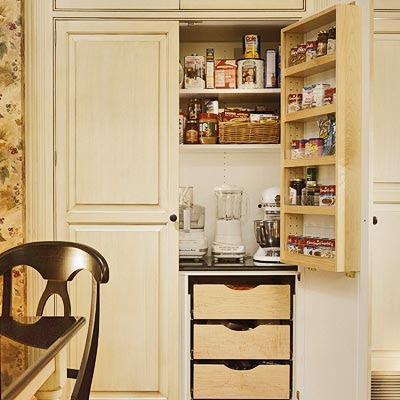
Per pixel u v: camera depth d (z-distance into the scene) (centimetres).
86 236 332
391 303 291
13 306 326
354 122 284
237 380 329
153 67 332
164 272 333
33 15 329
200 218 356
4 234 325
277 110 381
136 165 332
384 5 291
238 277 360
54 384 189
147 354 333
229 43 384
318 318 315
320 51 300
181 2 332
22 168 325
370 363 282
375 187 290
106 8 331
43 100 330
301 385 327
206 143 350
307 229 320
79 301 333
